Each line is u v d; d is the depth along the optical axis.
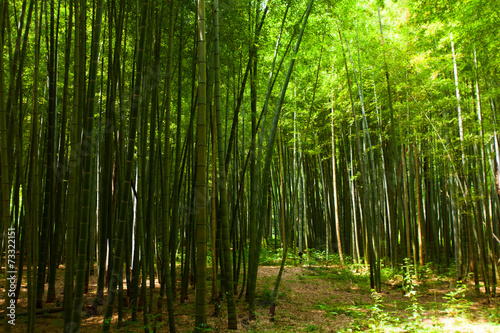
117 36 4.09
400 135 7.77
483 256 6.07
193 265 6.27
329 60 8.27
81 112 3.33
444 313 5.17
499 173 7.47
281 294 6.15
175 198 5.05
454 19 5.95
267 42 5.94
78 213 4.02
